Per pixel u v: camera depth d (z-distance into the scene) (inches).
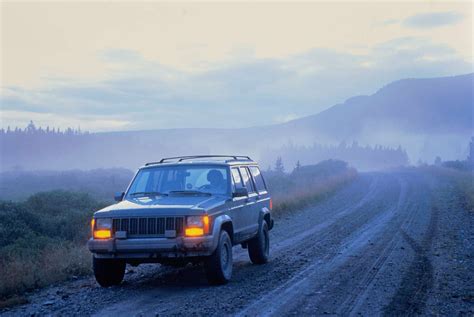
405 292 317.1
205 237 334.0
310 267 413.7
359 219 770.2
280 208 890.7
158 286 358.9
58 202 869.2
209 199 367.9
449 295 305.6
